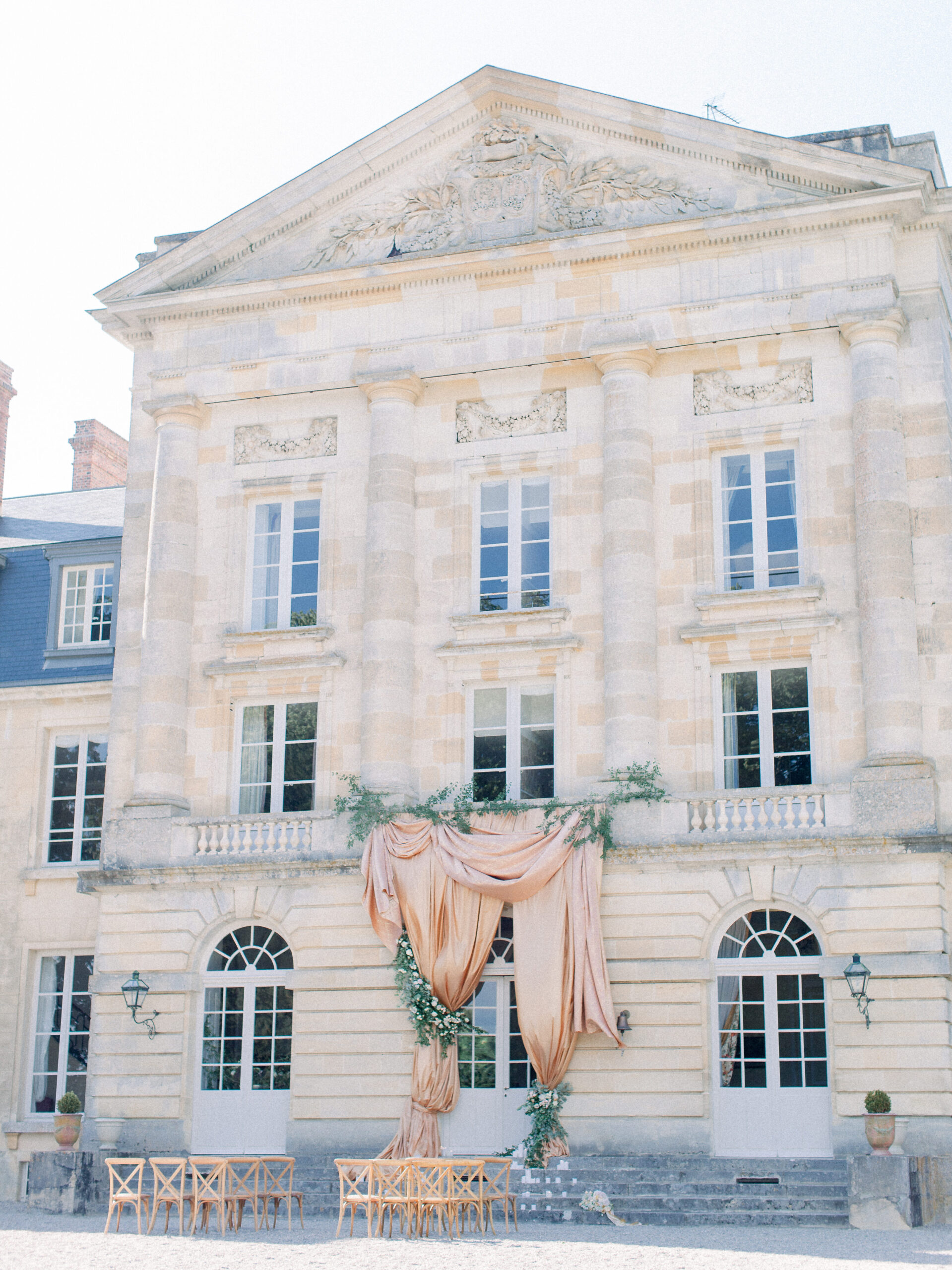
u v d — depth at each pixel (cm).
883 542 2886
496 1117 2892
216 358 3406
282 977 3064
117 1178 2398
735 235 3097
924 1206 2500
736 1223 2456
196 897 3109
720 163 3148
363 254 3347
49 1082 3403
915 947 2703
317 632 3206
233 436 3394
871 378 2966
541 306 3212
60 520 4066
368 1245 2077
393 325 3306
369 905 2945
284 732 3234
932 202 3041
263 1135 3009
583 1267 1797
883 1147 2545
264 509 3375
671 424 3120
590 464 3153
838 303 3023
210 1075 3064
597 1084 2808
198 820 3144
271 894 3066
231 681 3253
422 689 3147
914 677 2834
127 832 3175
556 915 2848
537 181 3262
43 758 3591
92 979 3142
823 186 3075
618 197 3206
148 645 3269
